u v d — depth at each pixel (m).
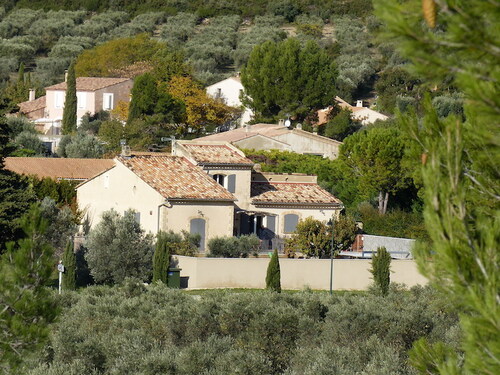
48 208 186.75
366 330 116.00
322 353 105.31
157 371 98.00
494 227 32.97
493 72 30.20
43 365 93.31
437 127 36.59
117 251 174.88
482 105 30.16
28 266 65.06
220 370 100.12
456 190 32.81
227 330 118.75
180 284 176.50
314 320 121.31
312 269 182.50
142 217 199.88
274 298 129.88
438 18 30.20
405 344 115.50
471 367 31.67
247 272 178.50
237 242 194.50
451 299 33.31
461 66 30.77
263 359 101.62
